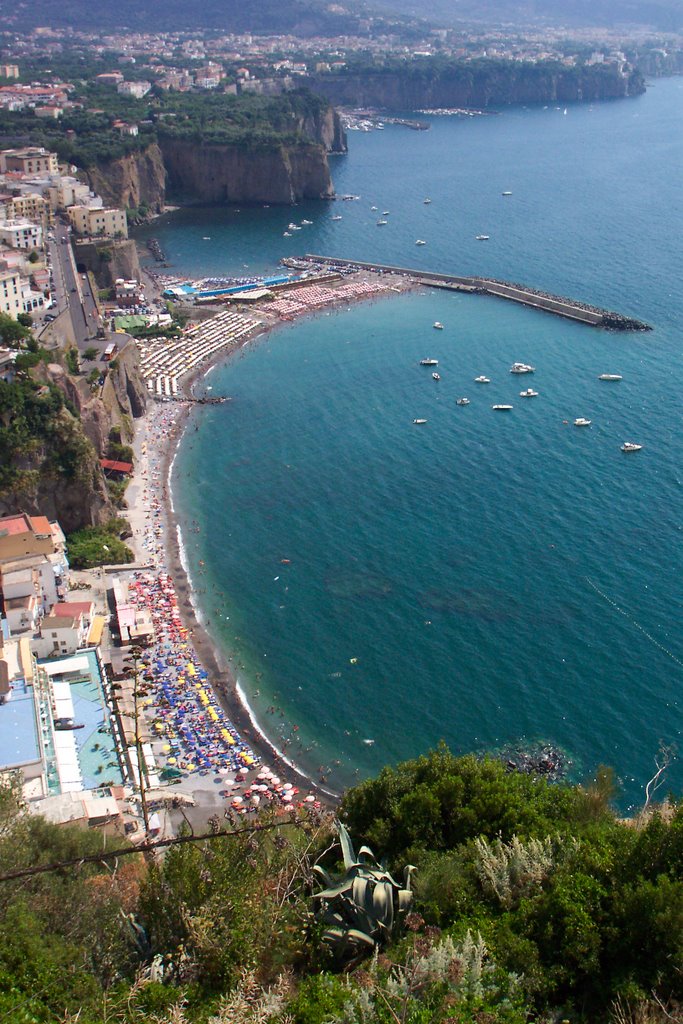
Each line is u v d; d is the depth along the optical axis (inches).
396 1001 1766.7
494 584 6663.4
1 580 5871.1
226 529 7495.1
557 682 5723.4
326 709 5610.2
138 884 2374.5
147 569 6894.7
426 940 1953.7
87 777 4589.1
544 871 2324.1
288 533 7431.1
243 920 2079.2
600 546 7086.6
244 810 4682.6
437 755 3149.6
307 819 3038.9
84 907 2215.8
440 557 7012.8
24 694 4842.5
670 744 5231.3
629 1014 1883.6
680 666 5807.1
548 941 2102.6
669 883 2036.2
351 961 2044.8
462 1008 1770.4
